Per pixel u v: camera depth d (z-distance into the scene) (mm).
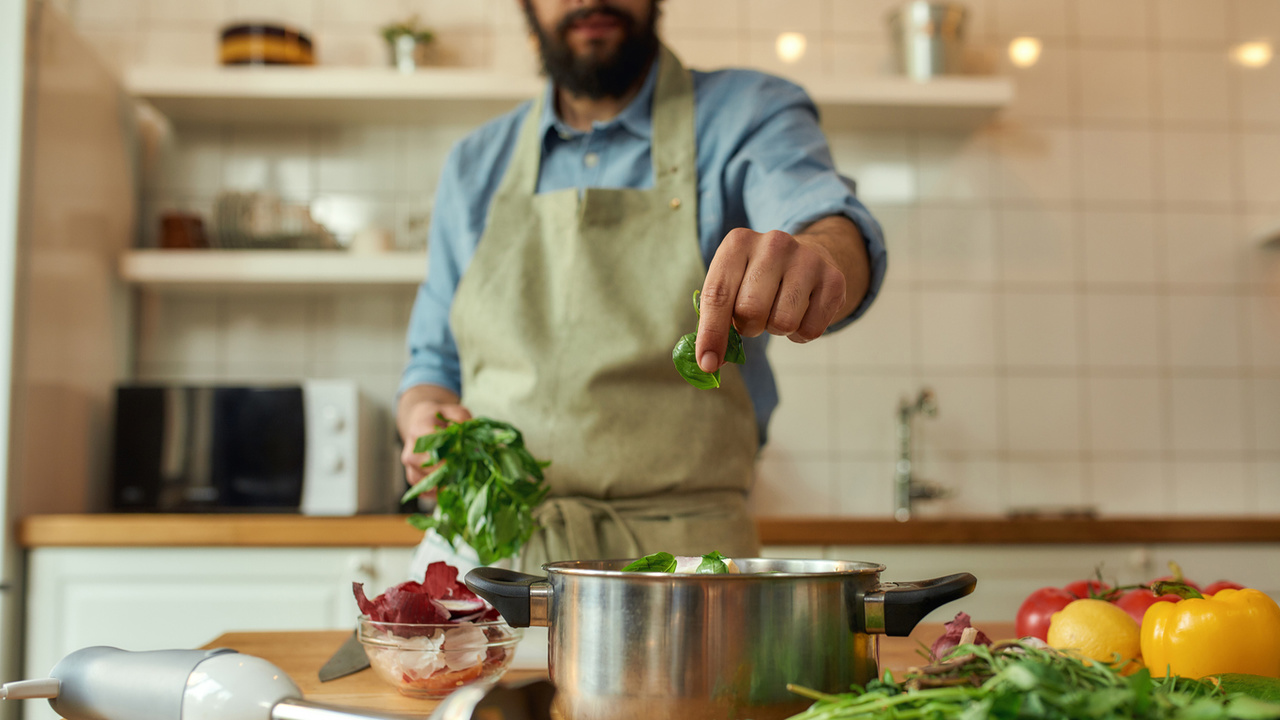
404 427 1114
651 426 991
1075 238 2373
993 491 2314
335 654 786
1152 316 2367
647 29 1079
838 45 2379
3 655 1660
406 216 2332
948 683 446
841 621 481
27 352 1759
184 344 2277
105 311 2096
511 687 382
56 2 2293
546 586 535
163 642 1695
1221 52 2432
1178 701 416
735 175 1040
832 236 752
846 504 2295
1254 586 1773
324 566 1710
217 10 2330
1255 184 2408
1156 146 2402
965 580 487
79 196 1975
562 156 1137
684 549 951
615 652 473
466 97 2111
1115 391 2348
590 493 984
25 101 1768
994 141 2379
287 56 2139
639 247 1042
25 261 1761
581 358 1007
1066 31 2410
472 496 836
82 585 1705
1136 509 2330
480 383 1078
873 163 2361
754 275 537
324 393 1914
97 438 2053
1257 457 2350
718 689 460
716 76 1113
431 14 2344
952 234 2357
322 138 2336
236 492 1892
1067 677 437
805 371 2318
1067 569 1769
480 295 1075
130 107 2236
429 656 648
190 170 2311
